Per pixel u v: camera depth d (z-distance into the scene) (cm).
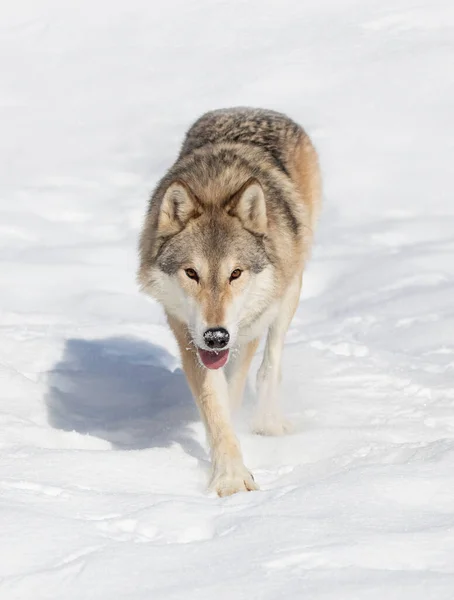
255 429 2511
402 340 3428
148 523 1606
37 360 3061
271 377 2648
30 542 1470
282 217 2488
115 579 1355
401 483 1745
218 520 1627
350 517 1594
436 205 5056
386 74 6850
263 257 2278
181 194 2248
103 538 1510
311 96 6575
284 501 1680
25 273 4169
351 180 5359
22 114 6731
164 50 7800
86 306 3859
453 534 1495
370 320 3669
